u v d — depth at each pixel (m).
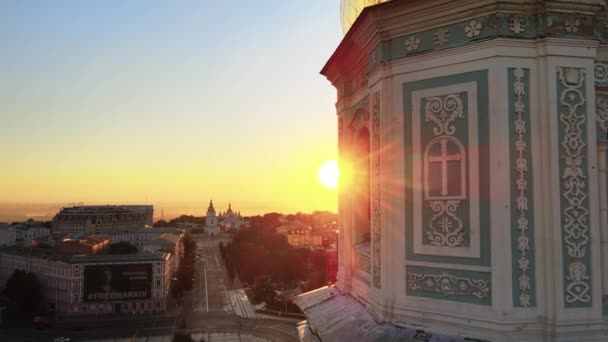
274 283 144.62
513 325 9.57
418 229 10.80
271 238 198.00
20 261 137.62
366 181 14.62
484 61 10.05
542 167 9.84
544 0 9.82
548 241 9.70
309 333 15.66
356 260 14.32
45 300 124.88
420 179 10.80
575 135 9.88
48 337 98.06
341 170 15.70
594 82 10.05
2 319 112.75
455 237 10.28
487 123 9.96
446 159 10.46
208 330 102.19
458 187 10.30
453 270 10.28
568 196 9.80
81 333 101.00
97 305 119.44
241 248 177.50
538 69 9.93
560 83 9.88
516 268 9.73
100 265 120.06
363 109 13.53
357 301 13.66
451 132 10.43
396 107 11.20
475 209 10.05
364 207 14.68
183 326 104.19
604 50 10.41
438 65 10.66
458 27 10.47
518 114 9.88
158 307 121.69
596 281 9.77
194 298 136.00
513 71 9.92
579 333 9.54
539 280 9.74
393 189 11.18
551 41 9.84
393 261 11.14
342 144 15.56
